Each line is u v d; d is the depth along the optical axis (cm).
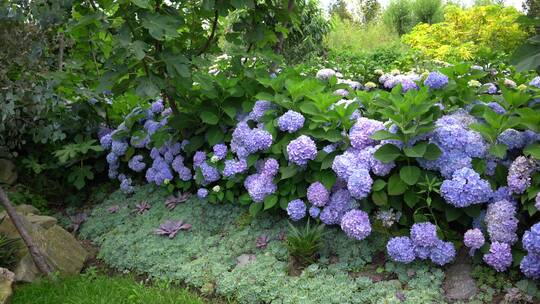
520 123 282
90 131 470
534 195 261
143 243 357
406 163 304
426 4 1734
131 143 433
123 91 369
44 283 302
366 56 959
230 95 386
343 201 317
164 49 352
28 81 340
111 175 458
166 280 315
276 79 375
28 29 316
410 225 307
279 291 285
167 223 370
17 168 470
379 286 276
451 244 281
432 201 296
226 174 367
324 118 329
